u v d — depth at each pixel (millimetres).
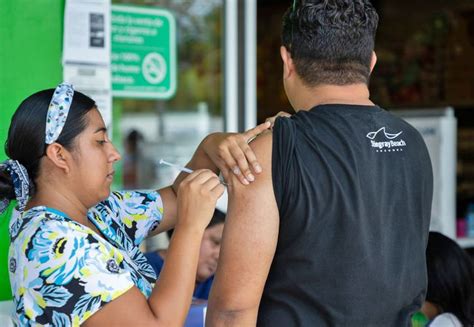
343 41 1479
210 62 3854
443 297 2285
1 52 2375
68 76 2559
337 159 1432
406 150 1526
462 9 4691
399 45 4902
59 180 1586
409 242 1523
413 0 4840
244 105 3408
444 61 4754
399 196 1501
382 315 1494
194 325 2070
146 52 3297
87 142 1578
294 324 1471
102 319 1468
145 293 1640
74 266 1466
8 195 1589
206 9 3711
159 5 3361
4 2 2377
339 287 1441
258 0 4840
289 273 1457
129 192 1934
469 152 4289
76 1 2555
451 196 3734
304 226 1417
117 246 1747
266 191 1424
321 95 1516
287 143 1431
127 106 3953
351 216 1419
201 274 2727
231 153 1444
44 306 1461
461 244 3910
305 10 1488
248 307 1449
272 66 4844
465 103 4676
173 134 4109
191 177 1588
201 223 1566
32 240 1482
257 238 1424
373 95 4875
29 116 1547
